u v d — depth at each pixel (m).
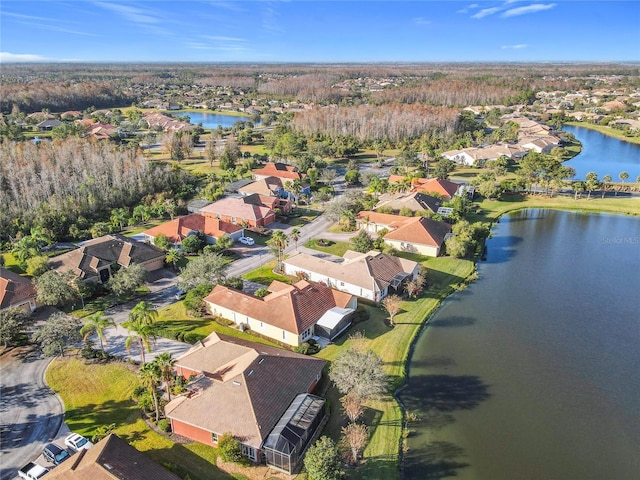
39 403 49.47
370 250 88.06
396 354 59.19
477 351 60.94
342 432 45.81
